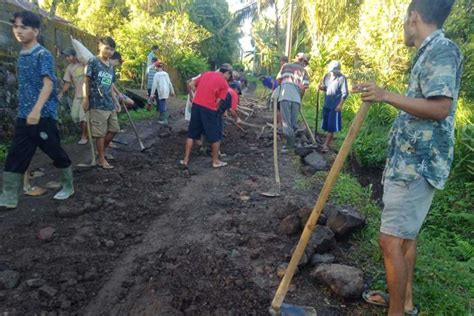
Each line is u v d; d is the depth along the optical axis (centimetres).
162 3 2305
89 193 467
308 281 316
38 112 376
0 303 275
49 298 284
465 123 685
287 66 729
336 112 727
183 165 605
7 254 333
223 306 282
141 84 1716
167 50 1988
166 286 300
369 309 286
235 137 843
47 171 550
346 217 371
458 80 236
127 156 646
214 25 2997
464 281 325
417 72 235
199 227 400
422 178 236
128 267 327
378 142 724
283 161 652
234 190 507
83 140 716
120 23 2144
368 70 1100
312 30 1616
